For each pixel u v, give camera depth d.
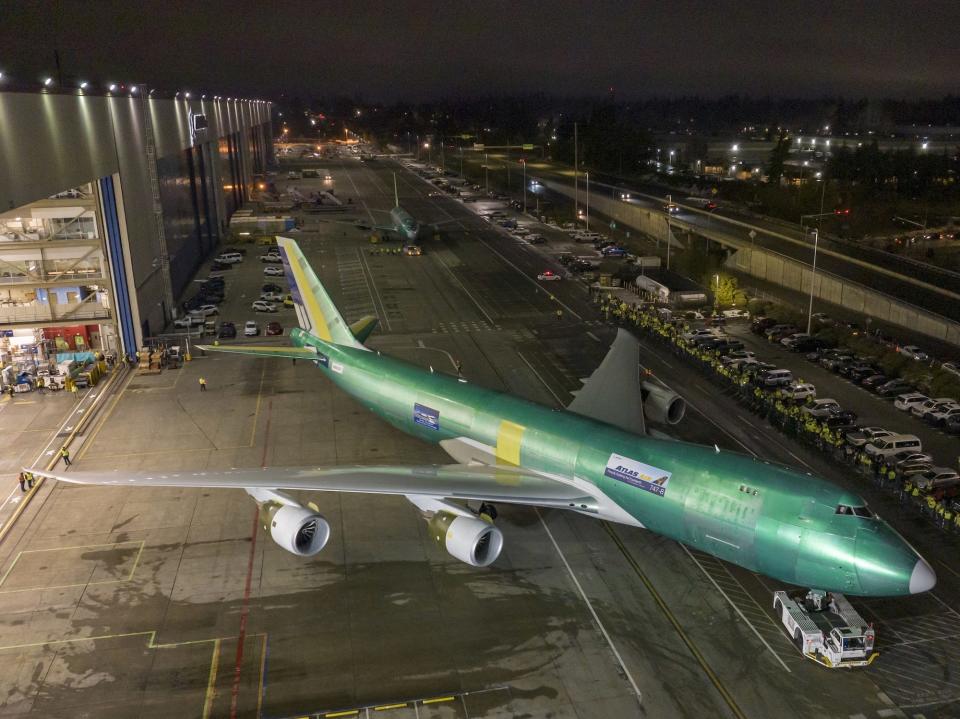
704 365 69.00
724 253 119.94
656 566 38.09
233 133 161.38
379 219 162.38
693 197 169.12
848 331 79.44
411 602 35.22
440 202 189.25
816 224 135.25
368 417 57.31
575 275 110.06
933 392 61.53
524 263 118.56
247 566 38.22
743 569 37.81
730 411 57.97
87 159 61.78
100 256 69.94
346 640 32.59
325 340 52.66
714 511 31.20
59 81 60.78
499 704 28.92
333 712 28.47
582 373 67.50
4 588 36.38
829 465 48.56
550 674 30.55
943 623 33.62
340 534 41.09
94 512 43.69
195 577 37.25
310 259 121.12
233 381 65.81
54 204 66.88
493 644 32.34
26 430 55.84
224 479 33.28
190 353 73.81
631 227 154.00
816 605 33.12
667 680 30.23
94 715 28.41
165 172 91.12
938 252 115.19
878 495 44.62
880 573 27.27
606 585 36.53
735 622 33.81
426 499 35.56
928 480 45.59
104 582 36.88
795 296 98.06
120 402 61.22
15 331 72.69
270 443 52.62
